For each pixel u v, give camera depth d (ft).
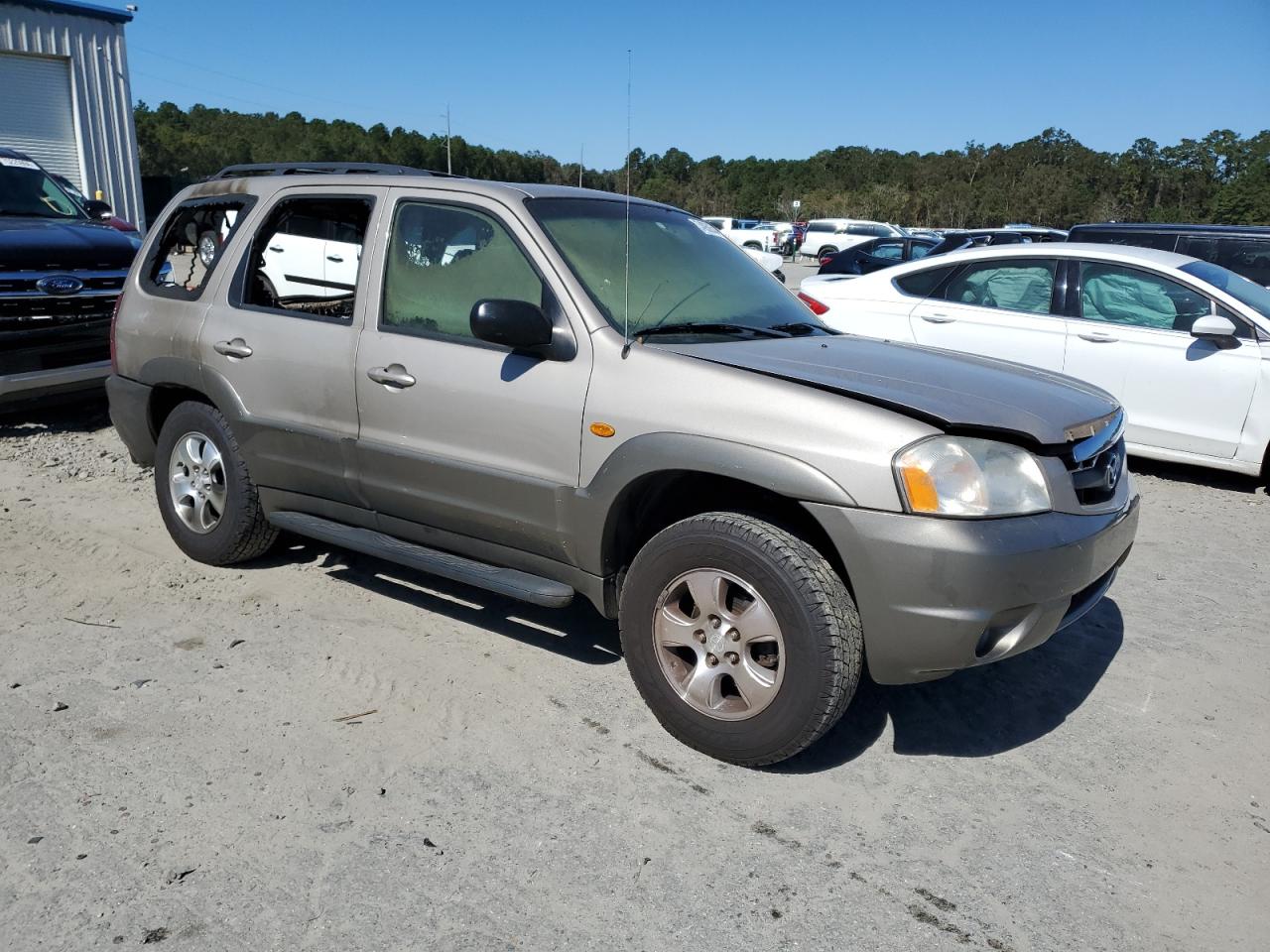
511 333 11.08
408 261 13.16
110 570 15.69
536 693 12.32
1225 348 22.27
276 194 14.96
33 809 9.63
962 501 9.69
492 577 12.35
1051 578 9.98
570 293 11.69
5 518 17.88
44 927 8.11
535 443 11.71
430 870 8.98
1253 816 10.32
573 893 8.76
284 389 14.07
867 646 10.11
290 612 14.43
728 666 10.64
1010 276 25.31
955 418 9.95
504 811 9.90
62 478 20.45
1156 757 11.44
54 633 13.46
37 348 22.52
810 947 8.21
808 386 10.39
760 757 10.52
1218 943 8.43
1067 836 9.89
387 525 13.62
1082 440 10.89
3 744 10.72
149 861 8.96
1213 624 15.31
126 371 16.34
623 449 10.96
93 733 11.02
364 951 7.98
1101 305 24.12
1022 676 13.34
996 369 12.46
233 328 14.69
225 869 8.89
